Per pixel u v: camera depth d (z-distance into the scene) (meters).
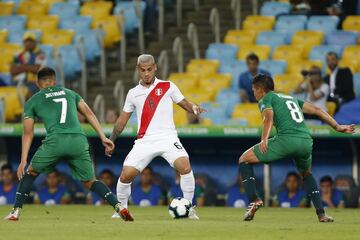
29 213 49.44
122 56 74.19
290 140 39.06
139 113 41.53
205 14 80.00
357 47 69.12
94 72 75.06
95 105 64.88
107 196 39.34
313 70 62.50
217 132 58.97
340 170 63.62
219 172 65.31
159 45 76.69
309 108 40.12
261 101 39.38
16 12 81.69
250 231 33.78
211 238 30.75
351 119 59.47
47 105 39.44
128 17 77.94
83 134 39.56
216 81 68.69
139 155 41.50
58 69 68.50
